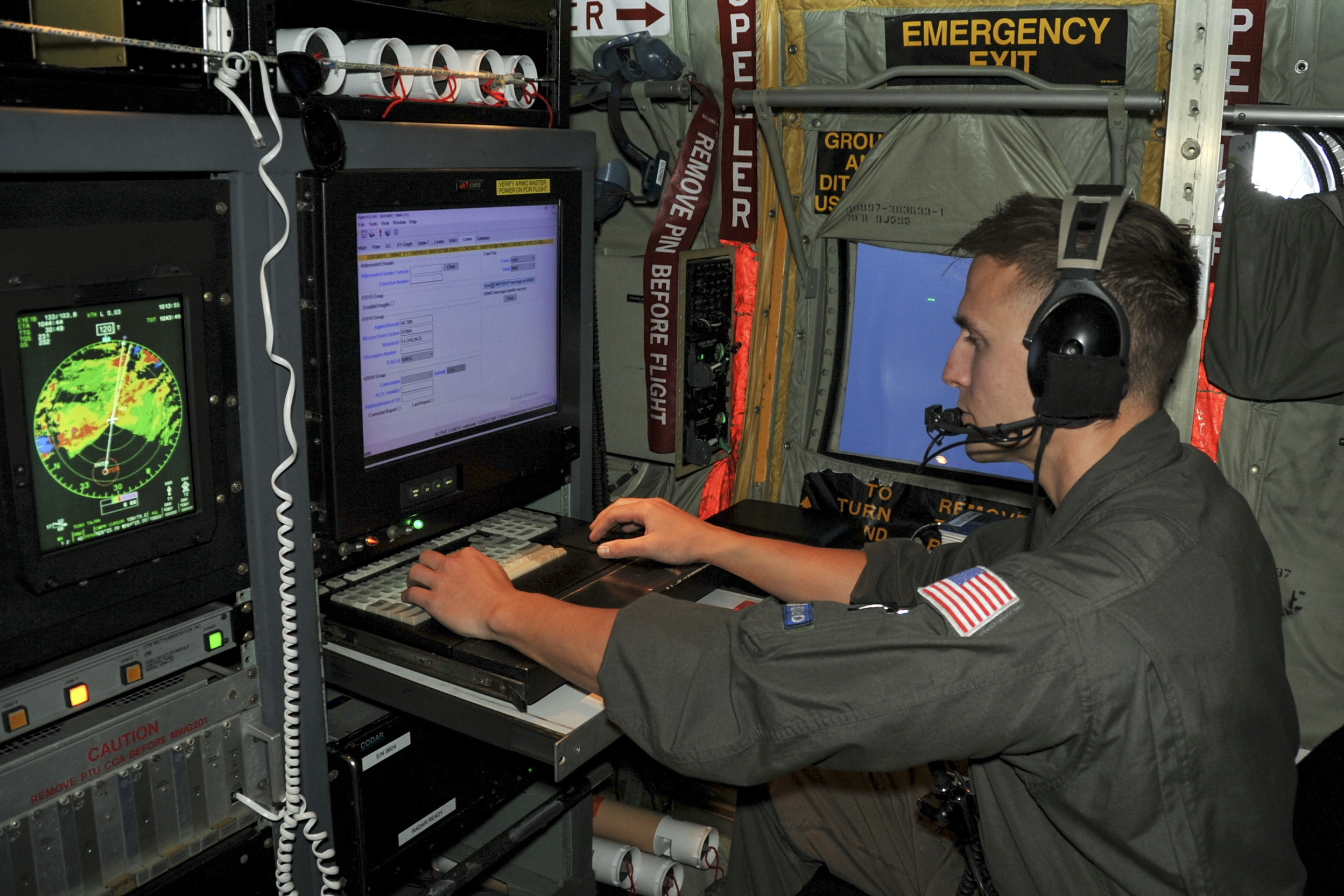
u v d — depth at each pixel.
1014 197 1.03
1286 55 1.63
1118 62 1.72
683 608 1.03
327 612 1.25
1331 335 1.65
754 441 2.34
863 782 1.40
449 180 1.27
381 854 1.35
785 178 2.05
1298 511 1.80
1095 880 0.95
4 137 0.83
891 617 0.92
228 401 1.08
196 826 1.12
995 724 0.85
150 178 1.05
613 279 2.27
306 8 1.33
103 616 0.99
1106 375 0.91
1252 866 0.91
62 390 0.91
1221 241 1.72
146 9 1.02
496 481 1.46
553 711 1.12
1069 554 0.92
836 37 1.96
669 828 2.11
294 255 1.13
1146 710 0.84
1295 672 1.84
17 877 0.96
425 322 1.30
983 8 1.79
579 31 2.21
